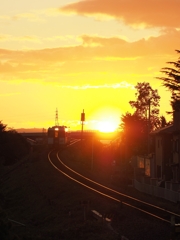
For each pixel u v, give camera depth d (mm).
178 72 39844
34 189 48281
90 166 73062
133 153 77188
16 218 35531
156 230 22422
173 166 52500
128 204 31375
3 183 62531
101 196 36688
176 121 53156
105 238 21781
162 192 40125
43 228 28562
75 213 29578
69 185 44125
